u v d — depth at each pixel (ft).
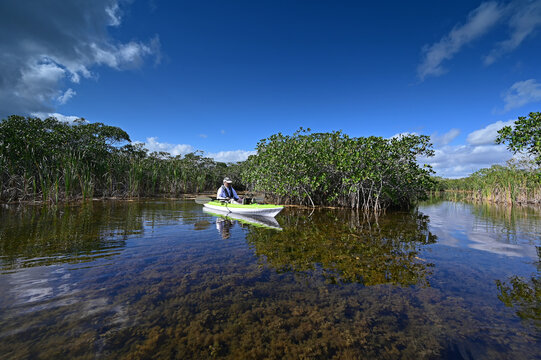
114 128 61.72
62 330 8.18
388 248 19.06
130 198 57.93
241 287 11.84
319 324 9.06
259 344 7.92
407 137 44.04
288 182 47.32
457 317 9.62
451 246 19.88
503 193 72.74
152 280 12.31
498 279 13.21
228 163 119.55
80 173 48.08
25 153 41.19
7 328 8.14
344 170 45.98
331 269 14.39
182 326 8.71
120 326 8.55
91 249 16.97
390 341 8.22
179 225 26.32
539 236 23.98
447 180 145.79
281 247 18.83
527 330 8.83
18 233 20.62
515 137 24.41
